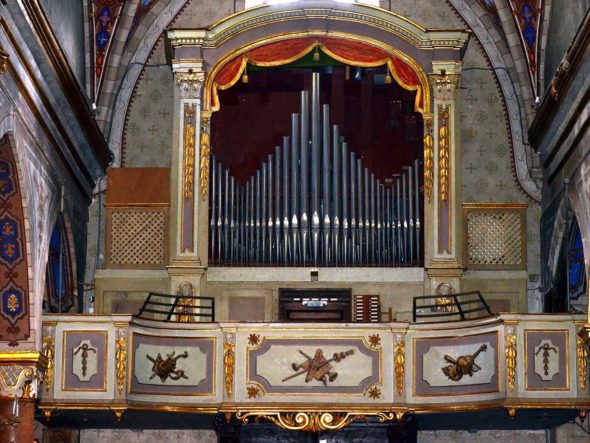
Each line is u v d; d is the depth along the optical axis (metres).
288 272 23.03
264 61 23.44
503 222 23.62
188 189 23.11
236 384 21.17
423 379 21.12
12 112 17.84
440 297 21.42
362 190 23.39
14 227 19.14
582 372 20.25
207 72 23.39
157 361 21.08
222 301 22.95
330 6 23.30
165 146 24.58
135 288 23.42
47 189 20.34
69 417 21.67
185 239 22.95
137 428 23.56
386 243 23.19
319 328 21.31
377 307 22.89
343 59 23.36
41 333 20.09
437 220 22.97
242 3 24.84
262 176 23.41
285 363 21.25
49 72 19.50
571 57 19.47
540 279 23.69
